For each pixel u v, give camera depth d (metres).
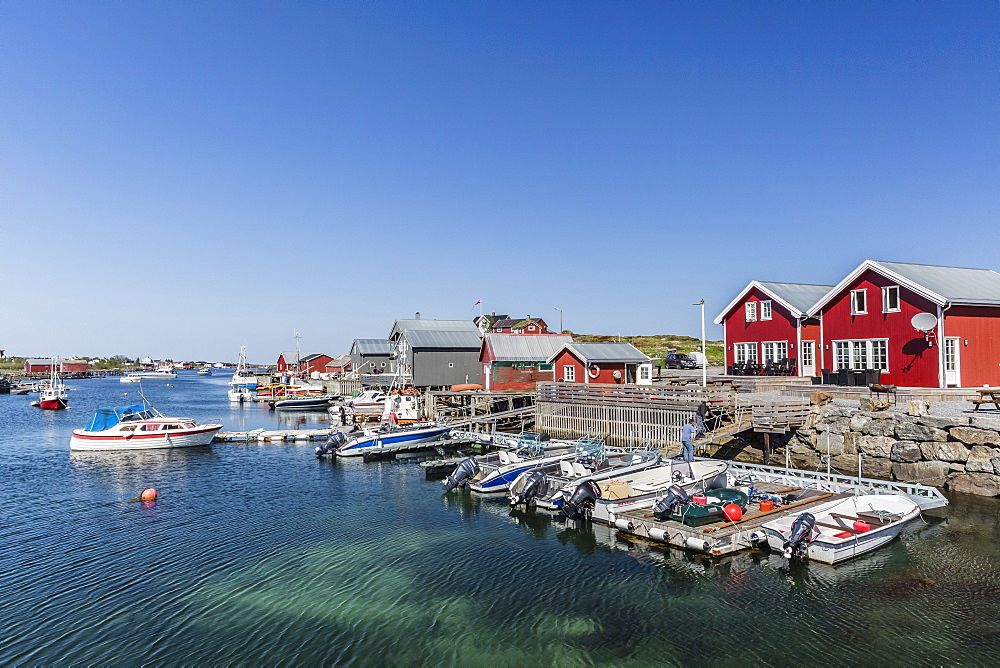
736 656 11.34
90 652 11.88
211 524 20.50
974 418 20.89
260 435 40.62
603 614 13.16
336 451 34.06
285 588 14.89
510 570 15.89
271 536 19.09
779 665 11.00
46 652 11.89
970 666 10.83
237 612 13.58
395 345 62.22
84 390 122.38
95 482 27.53
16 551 17.75
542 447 28.53
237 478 28.33
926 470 21.91
